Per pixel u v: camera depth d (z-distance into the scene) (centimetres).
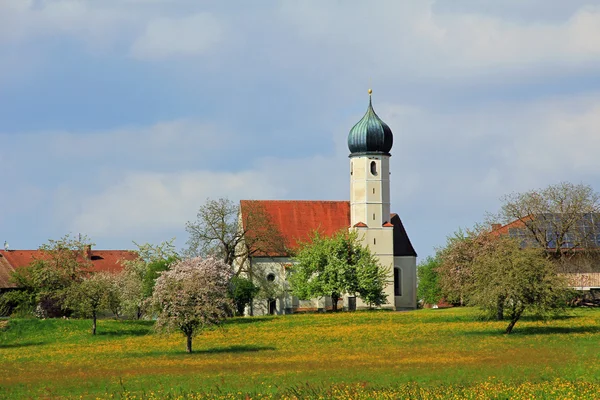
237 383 6706
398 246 16588
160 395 6153
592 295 13688
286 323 12569
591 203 14125
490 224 14275
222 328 10194
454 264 13538
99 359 9138
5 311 14562
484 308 10444
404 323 12144
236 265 16012
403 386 5956
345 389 5925
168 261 14312
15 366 8650
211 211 14550
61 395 6475
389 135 16388
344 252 15275
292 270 15788
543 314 10525
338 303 16225
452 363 7600
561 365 7200
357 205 16325
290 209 17062
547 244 13988
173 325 9569
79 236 15138
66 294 12500
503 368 7075
